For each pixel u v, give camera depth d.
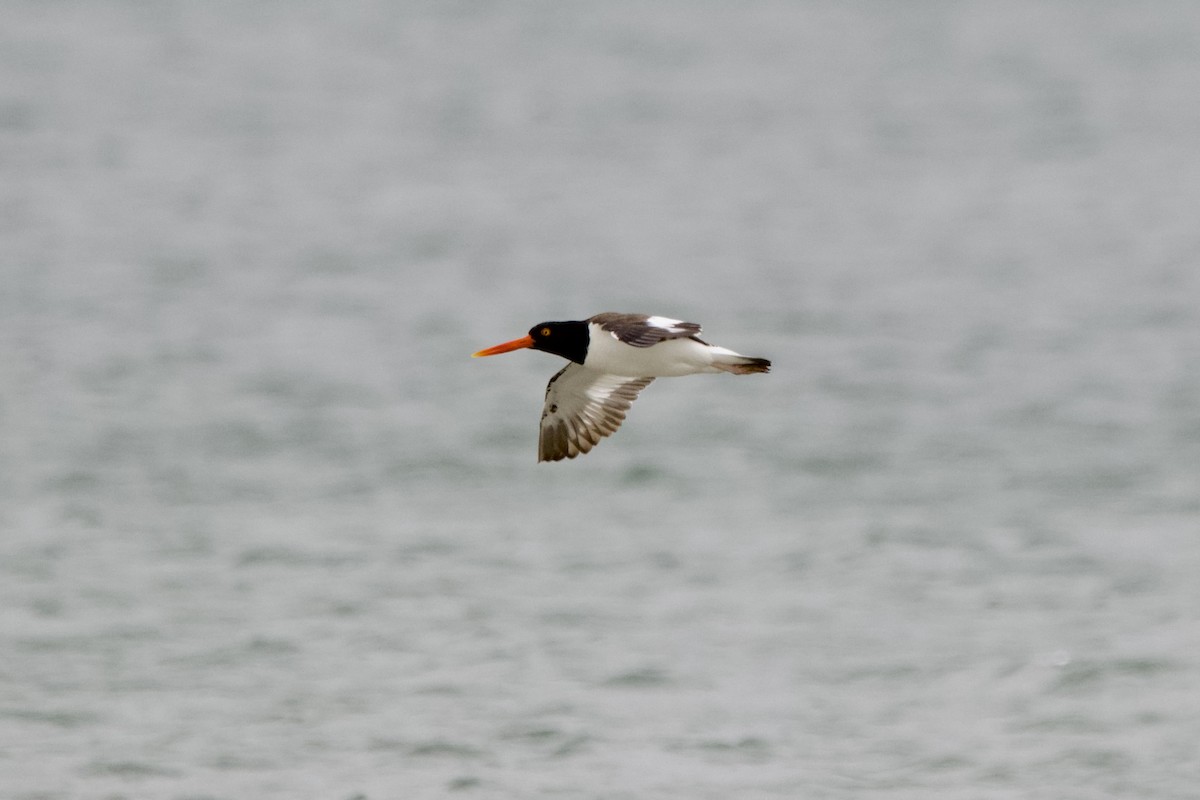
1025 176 67.44
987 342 40.22
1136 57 102.69
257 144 75.75
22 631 20.48
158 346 39.44
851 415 33.28
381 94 90.69
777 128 80.25
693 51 105.94
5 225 56.75
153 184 65.69
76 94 87.88
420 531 25.22
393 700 18.28
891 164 70.94
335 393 35.06
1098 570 23.03
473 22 119.19
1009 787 16.19
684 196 64.19
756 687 18.75
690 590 22.38
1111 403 33.78
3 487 27.47
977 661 19.56
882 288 47.41
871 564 23.50
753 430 32.12
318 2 128.12
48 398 34.09
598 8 126.50
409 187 66.00
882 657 19.67
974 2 130.38
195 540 24.55
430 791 15.96
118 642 20.14
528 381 36.56
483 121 82.38
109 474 28.41
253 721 17.73
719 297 46.44
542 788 15.99
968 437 31.36
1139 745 17.06
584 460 29.86
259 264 51.00
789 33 114.44
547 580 22.77
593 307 45.28
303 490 27.62
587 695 18.42
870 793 15.95
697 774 16.33
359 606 21.55
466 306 45.25
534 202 63.00
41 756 16.81
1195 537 24.58
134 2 124.44
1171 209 59.75
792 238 55.78
